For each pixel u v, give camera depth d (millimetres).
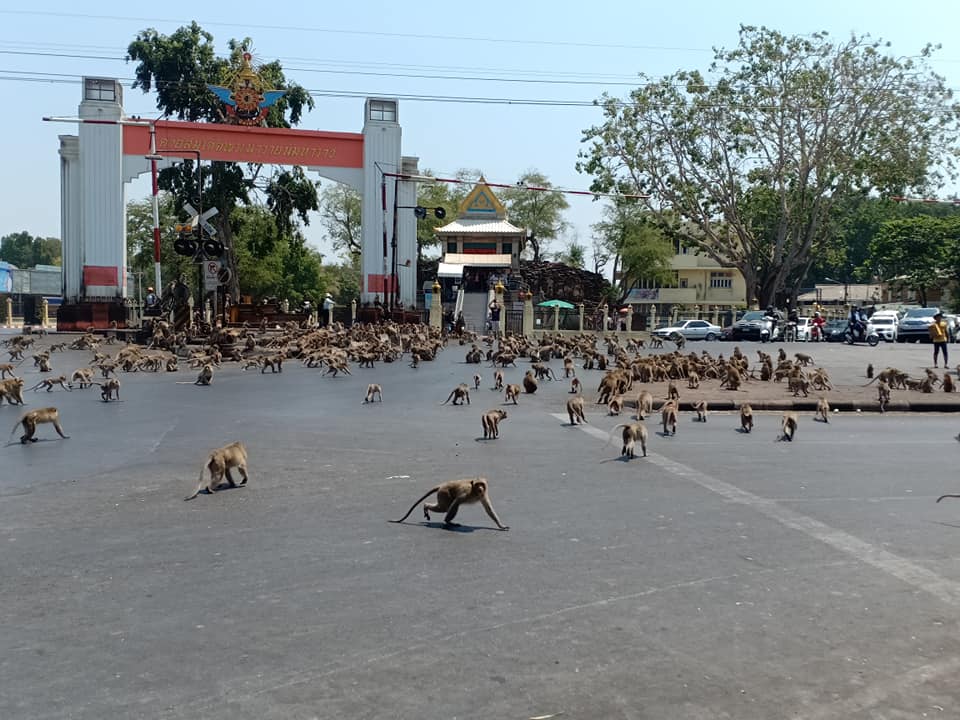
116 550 6828
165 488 9234
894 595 5871
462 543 7074
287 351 29906
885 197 53156
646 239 76562
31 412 12414
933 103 52469
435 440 12812
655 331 54000
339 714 4062
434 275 76438
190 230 35156
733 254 58906
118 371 25016
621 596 5781
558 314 55969
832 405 17969
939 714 4156
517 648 4867
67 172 46250
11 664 4617
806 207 56969
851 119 53656
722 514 8203
